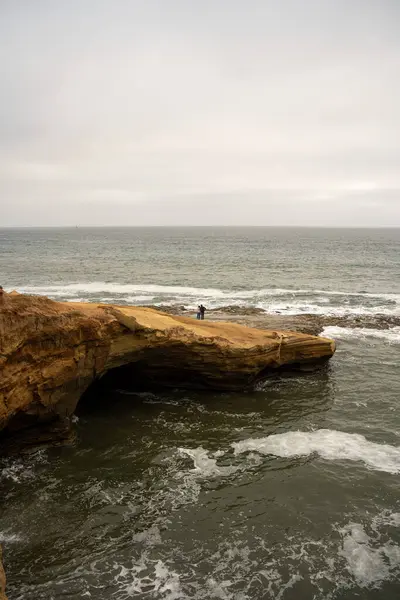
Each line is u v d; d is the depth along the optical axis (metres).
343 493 15.34
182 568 12.14
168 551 12.74
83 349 18.39
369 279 67.94
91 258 100.44
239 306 45.44
